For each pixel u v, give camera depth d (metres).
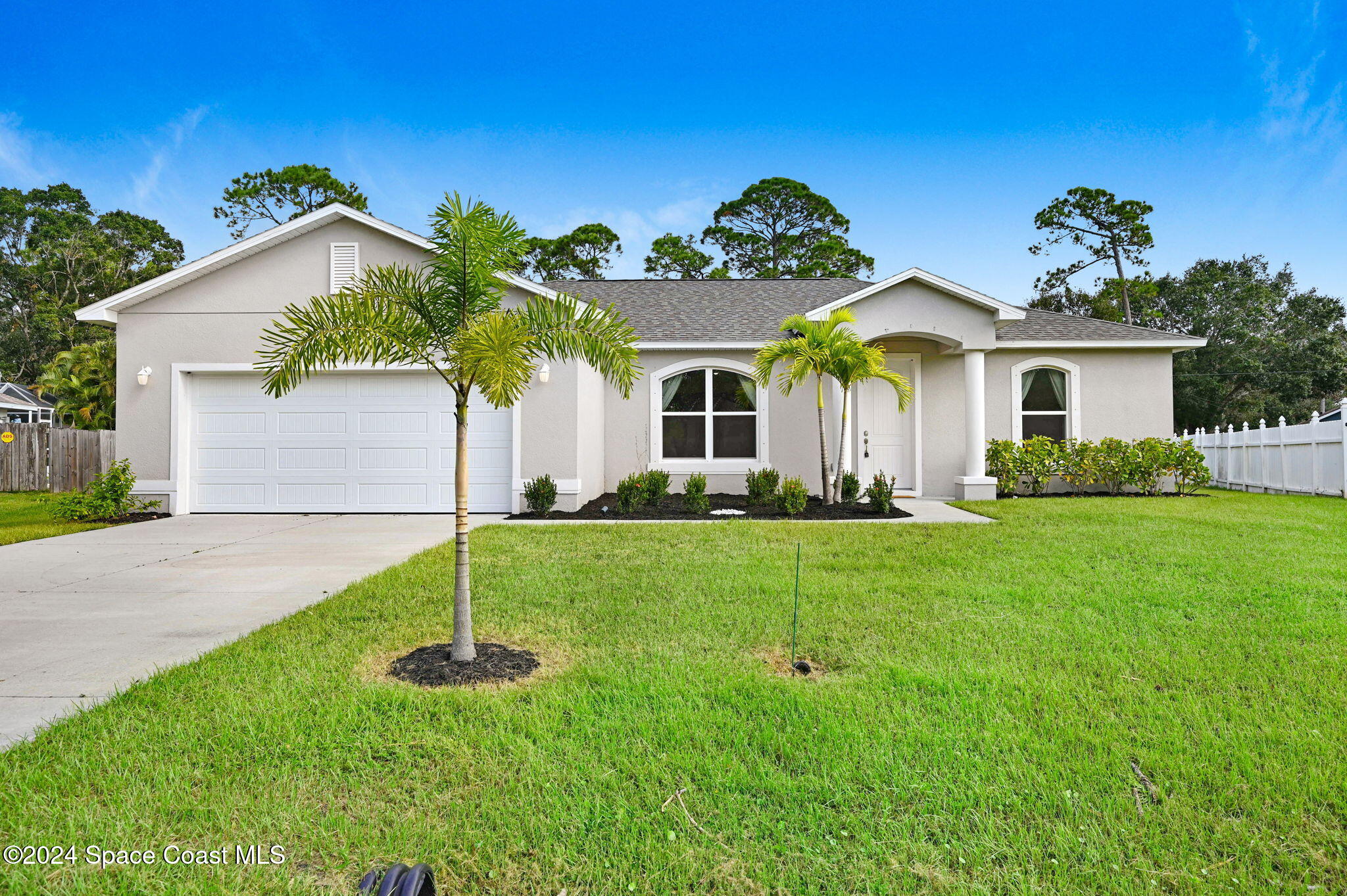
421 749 2.79
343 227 10.71
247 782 2.54
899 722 3.04
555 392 10.65
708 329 13.05
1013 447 12.86
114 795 2.43
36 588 5.80
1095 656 3.86
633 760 2.71
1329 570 5.94
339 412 10.92
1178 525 8.69
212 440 10.89
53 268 35.88
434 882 1.92
